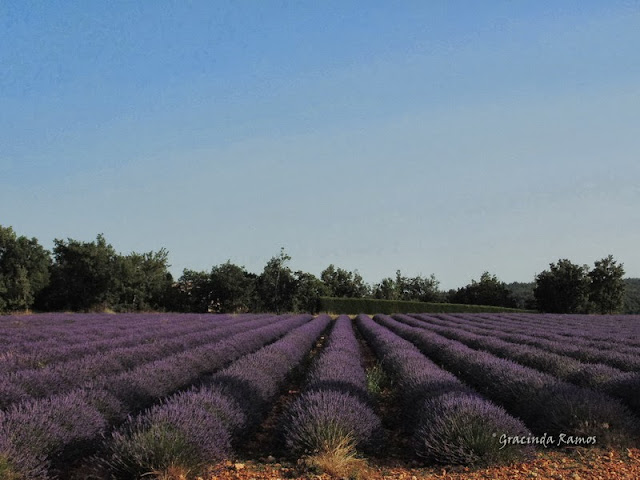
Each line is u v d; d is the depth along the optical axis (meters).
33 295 42.38
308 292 53.47
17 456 4.73
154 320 27.48
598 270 59.19
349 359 11.05
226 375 8.46
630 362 10.39
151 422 5.45
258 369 9.38
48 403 6.17
